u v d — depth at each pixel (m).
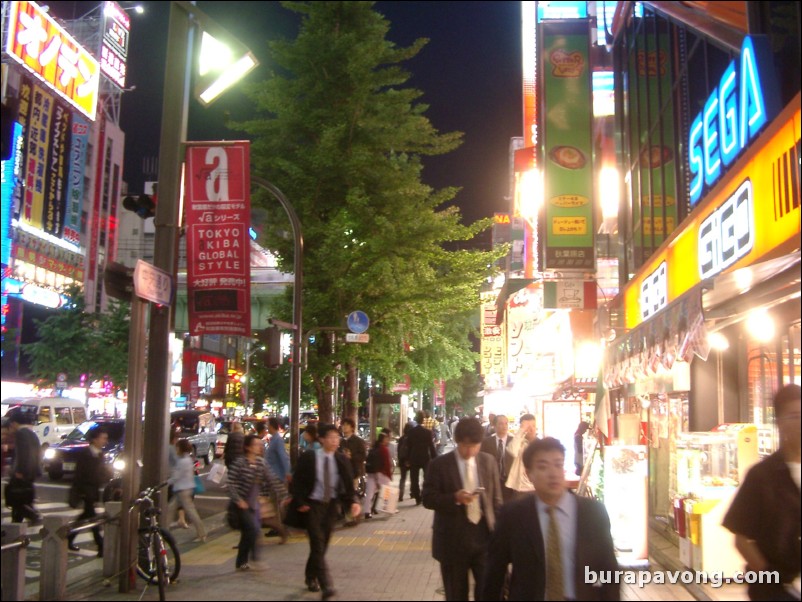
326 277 18.58
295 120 18.95
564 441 18.80
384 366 20.27
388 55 19.62
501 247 20.31
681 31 15.03
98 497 10.88
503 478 10.48
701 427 12.44
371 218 18.62
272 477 9.76
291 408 15.37
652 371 11.16
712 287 8.27
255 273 52.91
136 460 8.66
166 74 9.91
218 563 10.20
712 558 8.02
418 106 19.98
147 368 9.37
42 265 11.73
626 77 20.80
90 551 11.62
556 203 18.75
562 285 19.08
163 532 8.82
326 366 18.75
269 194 18.80
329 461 8.47
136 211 10.01
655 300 16.11
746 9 10.84
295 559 10.45
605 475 9.41
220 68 10.27
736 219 10.64
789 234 8.76
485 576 4.06
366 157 18.48
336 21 19.67
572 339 20.98
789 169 8.76
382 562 10.22
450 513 6.27
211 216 9.95
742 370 12.27
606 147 22.11
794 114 8.59
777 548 4.06
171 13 9.98
